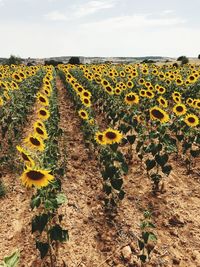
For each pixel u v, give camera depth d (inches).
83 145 532.7
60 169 365.7
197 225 321.7
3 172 427.2
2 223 322.7
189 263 272.7
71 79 808.3
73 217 330.0
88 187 393.7
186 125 452.8
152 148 371.9
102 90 728.3
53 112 522.9
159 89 695.1
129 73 1027.3
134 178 414.3
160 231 312.5
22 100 619.2
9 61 3038.9
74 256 278.2
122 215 336.2
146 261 271.7
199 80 913.5
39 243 241.8
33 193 373.4
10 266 138.4
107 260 274.8
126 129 448.5
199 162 460.8
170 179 412.8
